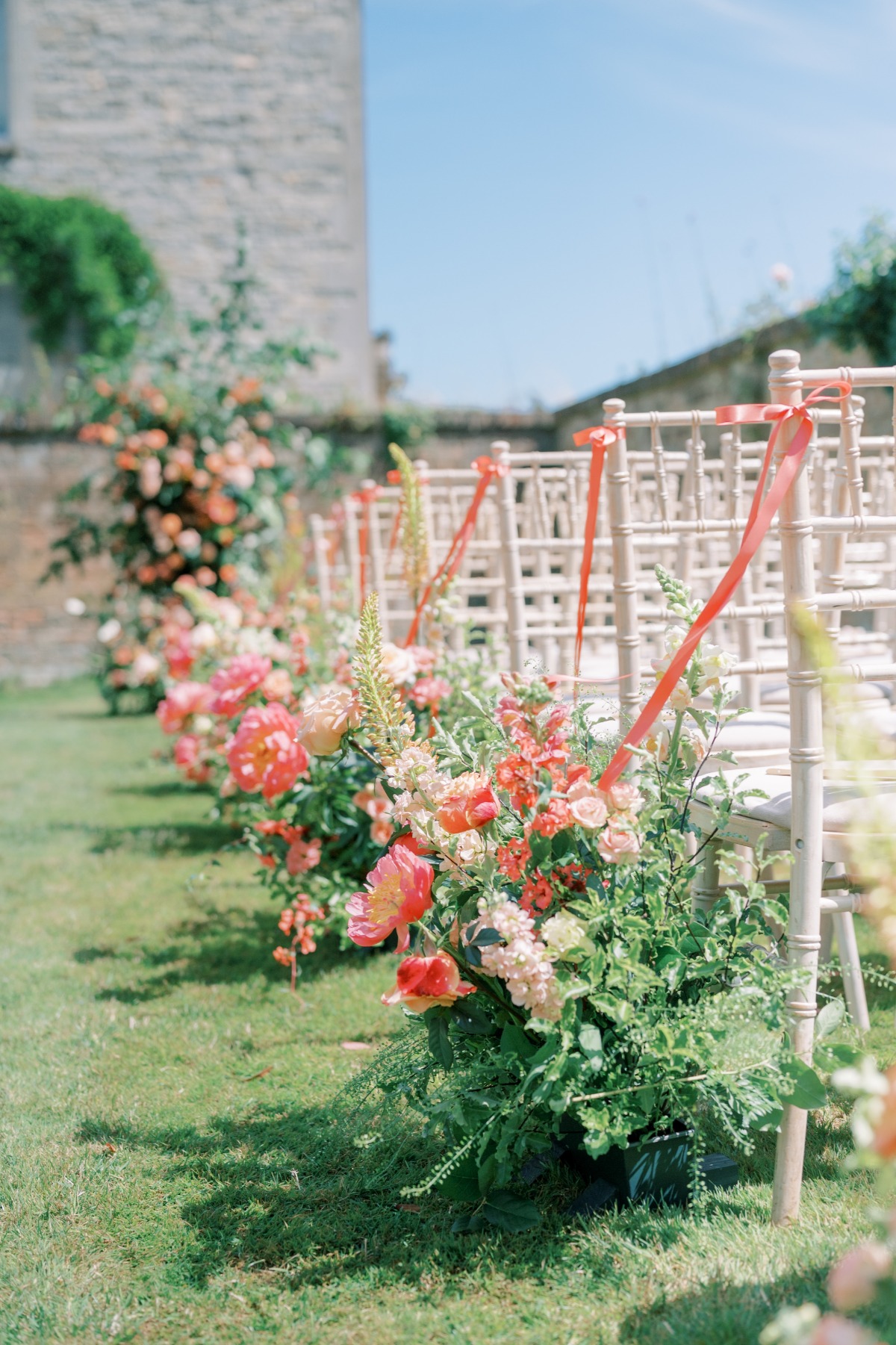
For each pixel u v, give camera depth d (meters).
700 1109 1.74
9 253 10.97
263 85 11.41
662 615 2.50
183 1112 2.16
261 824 3.09
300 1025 2.57
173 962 3.07
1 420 10.27
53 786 5.62
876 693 2.75
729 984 1.72
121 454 8.14
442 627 3.41
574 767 1.73
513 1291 1.56
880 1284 0.95
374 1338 1.48
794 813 1.67
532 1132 1.72
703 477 2.34
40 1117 2.15
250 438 8.45
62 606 10.49
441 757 2.00
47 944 3.24
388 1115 1.94
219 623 4.28
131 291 11.14
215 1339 1.50
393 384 12.92
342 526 4.97
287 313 11.49
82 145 11.27
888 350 5.83
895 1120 0.99
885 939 1.10
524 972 1.58
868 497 2.88
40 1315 1.55
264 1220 1.79
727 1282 1.50
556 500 4.45
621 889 1.70
